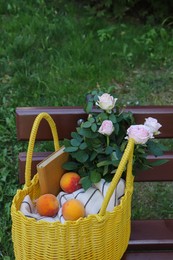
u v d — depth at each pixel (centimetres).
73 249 156
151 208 252
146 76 333
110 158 167
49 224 152
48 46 348
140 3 393
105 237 158
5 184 255
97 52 345
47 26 365
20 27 366
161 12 383
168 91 323
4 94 311
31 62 335
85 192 168
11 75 326
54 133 176
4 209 243
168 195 259
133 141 152
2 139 281
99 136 169
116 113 174
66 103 303
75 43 349
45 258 158
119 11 384
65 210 161
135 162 171
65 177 172
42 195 168
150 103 312
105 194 162
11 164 267
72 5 396
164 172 192
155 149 170
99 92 177
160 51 351
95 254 158
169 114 185
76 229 152
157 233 190
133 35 367
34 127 164
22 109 184
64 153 173
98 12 387
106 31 362
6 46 349
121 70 334
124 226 166
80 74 325
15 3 390
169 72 337
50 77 322
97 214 155
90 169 171
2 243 226
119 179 158
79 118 184
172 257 183
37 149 276
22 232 157
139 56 346
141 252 185
